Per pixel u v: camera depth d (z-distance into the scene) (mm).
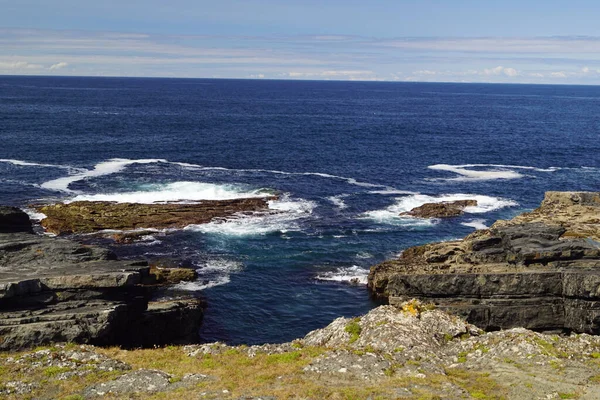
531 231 41812
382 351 27016
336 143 119438
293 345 28891
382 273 44344
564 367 24625
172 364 26703
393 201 71125
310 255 52156
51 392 23109
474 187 80375
